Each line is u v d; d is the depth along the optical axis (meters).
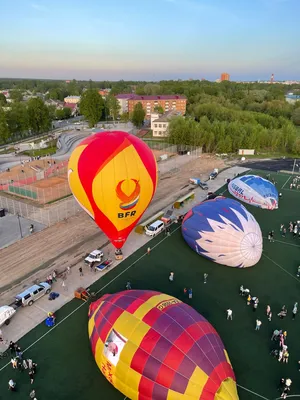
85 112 135.38
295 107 154.38
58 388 22.09
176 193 60.66
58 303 30.31
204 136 96.31
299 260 38.19
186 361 17.92
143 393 18.45
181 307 21.28
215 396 17.30
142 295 22.27
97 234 43.78
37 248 40.19
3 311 27.41
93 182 29.91
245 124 103.75
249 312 29.52
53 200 55.78
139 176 30.53
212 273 35.47
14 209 50.19
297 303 30.73
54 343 25.80
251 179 57.97
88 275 34.66
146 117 163.38
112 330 20.12
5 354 24.59
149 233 42.84
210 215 37.41
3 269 35.81
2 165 82.31
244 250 34.53
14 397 21.41
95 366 23.83
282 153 96.44
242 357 24.69
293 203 56.56
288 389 21.67
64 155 93.88
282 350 24.72
